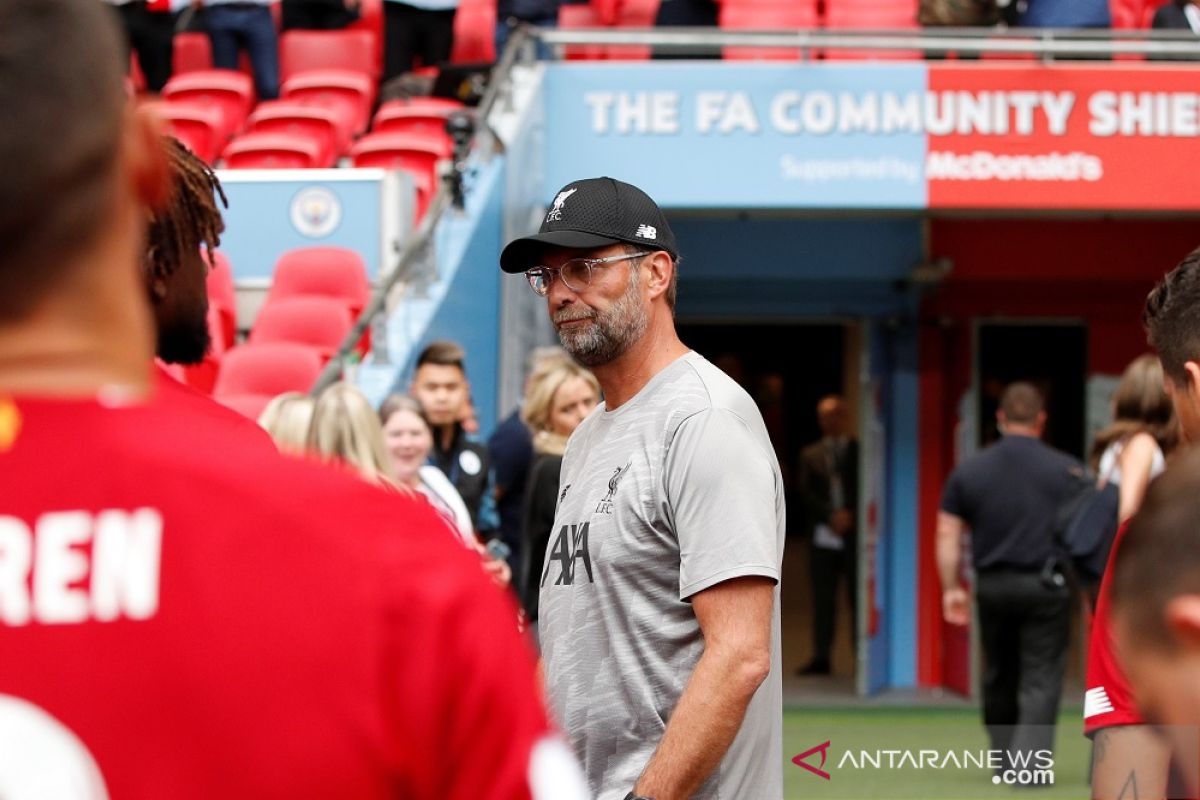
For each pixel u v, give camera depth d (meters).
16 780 1.36
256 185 13.20
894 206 13.50
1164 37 13.78
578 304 3.94
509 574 7.65
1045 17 14.96
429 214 11.25
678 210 14.18
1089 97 13.34
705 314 15.69
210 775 1.39
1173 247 15.42
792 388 25.08
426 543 1.49
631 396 4.00
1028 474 9.16
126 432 1.46
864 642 14.82
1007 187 13.40
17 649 1.38
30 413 1.44
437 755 1.45
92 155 1.45
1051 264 15.48
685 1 15.98
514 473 9.15
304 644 1.42
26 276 1.44
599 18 17.23
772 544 3.62
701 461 3.65
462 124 12.49
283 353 10.43
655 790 3.48
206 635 1.41
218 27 17.59
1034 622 9.01
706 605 3.58
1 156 1.40
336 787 1.40
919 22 14.12
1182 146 13.30
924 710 13.70
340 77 17.08
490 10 17.92
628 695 3.71
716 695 3.51
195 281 2.97
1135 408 7.33
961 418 15.38
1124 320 15.48
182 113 15.52
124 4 16.97
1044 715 8.71
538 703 1.52
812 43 13.62
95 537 1.42
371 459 5.95
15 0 1.43
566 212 3.95
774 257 15.56
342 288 12.05
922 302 15.54
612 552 3.75
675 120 13.68
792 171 13.56
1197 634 1.47
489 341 12.74
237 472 1.46
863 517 15.00
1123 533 1.59
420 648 1.44
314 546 1.44
